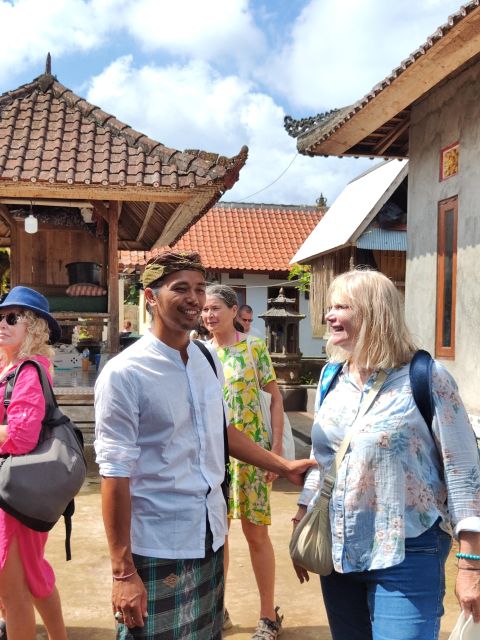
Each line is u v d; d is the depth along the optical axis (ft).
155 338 7.17
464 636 6.49
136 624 6.59
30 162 24.34
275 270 69.36
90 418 25.04
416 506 6.76
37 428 8.74
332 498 7.13
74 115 27.53
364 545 6.85
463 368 20.16
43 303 9.78
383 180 41.57
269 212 79.46
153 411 6.90
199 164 24.04
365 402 7.07
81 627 11.66
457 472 6.64
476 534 6.49
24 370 9.02
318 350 72.49
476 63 19.48
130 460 6.76
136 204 30.53
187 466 7.10
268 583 11.15
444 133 21.65
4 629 10.26
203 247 71.20
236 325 13.01
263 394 11.32
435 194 22.27
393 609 6.66
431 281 22.63
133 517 6.98
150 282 7.17
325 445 7.46
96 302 28.66
